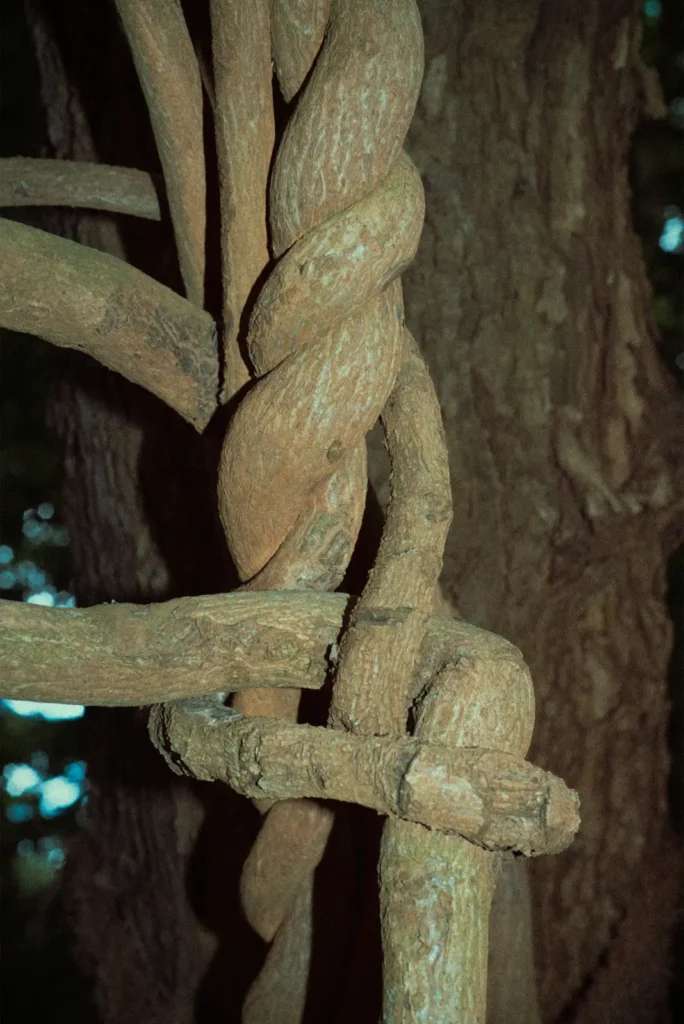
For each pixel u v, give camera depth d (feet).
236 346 3.75
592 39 4.98
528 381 4.82
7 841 8.28
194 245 3.98
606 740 4.79
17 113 7.75
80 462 5.26
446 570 4.76
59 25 5.32
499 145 4.88
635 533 4.82
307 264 3.30
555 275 4.85
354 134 3.31
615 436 4.85
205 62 4.00
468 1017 2.94
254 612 3.32
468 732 3.08
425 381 3.57
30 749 8.50
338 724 3.17
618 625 4.81
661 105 5.20
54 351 5.45
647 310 5.04
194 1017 4.84
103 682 3.26
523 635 4.77
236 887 4.88
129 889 5.10
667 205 8.40
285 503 3.46
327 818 3.84
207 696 3.47
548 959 4.77
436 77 4.89
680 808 5.42
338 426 3.34
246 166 3.60
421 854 3.00
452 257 4.85
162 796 5.01
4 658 3.20
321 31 3.49
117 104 5.16
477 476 4.80
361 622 3.19
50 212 5.42
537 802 2.89
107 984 5.01
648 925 4.79
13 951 6.95
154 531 5.06
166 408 5.07
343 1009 3.82
